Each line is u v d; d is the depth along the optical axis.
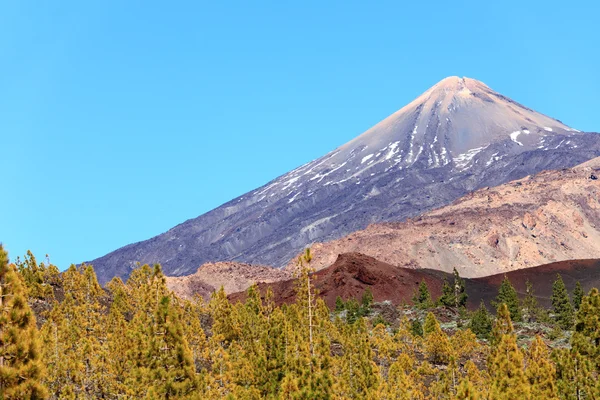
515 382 63.53
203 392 54.75
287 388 54.22
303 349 58.00
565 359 65.88
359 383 65.31
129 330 65.00
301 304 74.50
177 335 48.72
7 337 35.47
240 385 61.97
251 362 64.12
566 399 64.50
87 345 64.56
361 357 66.44
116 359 65.00
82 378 62.06
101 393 62.59
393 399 65.06
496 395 60.84
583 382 64.44
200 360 74.25
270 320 63.91
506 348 65.88
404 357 83.38
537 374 65.25
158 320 48.97
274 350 62.31
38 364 35.78
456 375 75.56
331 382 55.31
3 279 36.38
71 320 77.44
